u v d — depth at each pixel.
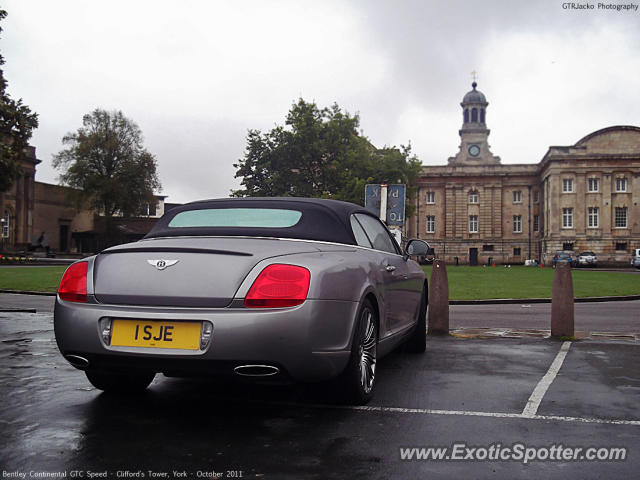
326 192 43.75
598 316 10.39
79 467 2.73
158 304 3.31
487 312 11.42
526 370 5.11
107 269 3.51
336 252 3.83
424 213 71.56
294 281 3.28
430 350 6.24
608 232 60.50
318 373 3.35
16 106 16.16
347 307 3.55
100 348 3.33
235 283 3.27
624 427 3.40
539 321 9.57
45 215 60.88
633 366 5.30
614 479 2.61
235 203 4.39
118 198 53.84
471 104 81.88
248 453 2.94
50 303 12.61
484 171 70.25
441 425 3.43
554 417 3.61
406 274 5.16
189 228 4.16
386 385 4.51
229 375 3.25
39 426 3.37
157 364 3.26
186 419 3.54
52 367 5.10
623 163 60.62
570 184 61.81
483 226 70.19
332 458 2.87
